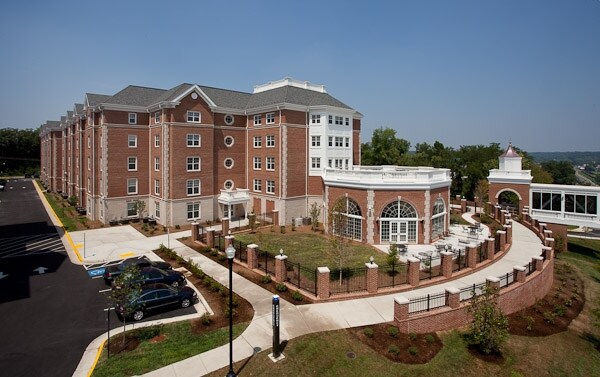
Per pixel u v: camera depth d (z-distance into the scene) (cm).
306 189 4338
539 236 3581
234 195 4406
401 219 3200
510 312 2119
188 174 4181
